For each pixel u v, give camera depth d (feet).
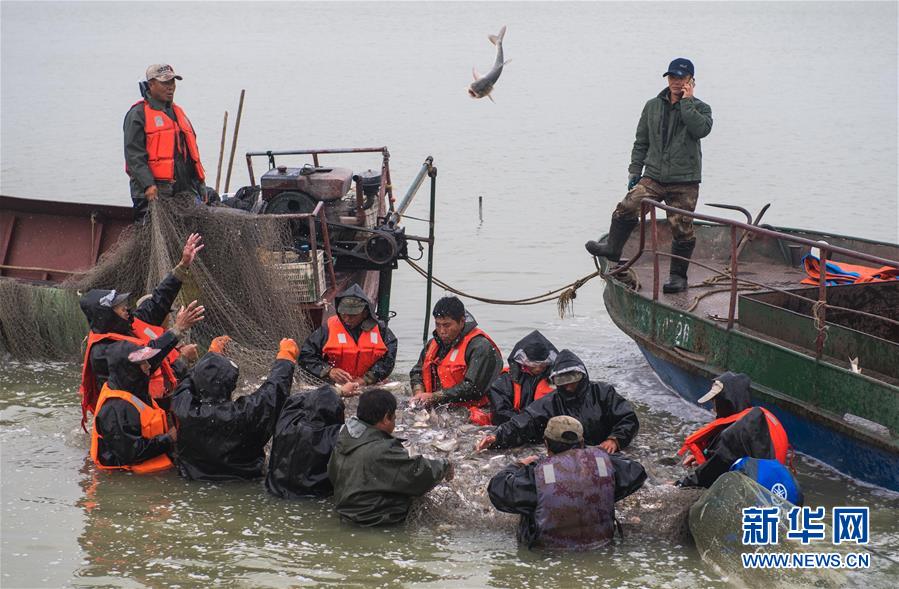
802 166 99.71
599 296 50.88
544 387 29.25
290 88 196.34
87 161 99.25
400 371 38.17
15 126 131.23
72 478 27.20
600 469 23.49
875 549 23.21
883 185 88.17
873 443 26.35
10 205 38.86
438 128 133.49
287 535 24.08
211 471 27.32
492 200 82.17
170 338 27.71
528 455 28.17
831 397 27.84
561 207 78.84
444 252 62.08
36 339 37.17
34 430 30.53
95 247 38.24
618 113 154.92
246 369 34.50
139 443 27.35
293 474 26.20
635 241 44.11
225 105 159.63
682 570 22.52
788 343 30.27
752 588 21.66
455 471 27.17
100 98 174.40
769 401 29.35
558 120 144.87
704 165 100.42
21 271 38.91
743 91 191.72
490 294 51.39
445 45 405.18
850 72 243.60
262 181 39.32
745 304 31.63
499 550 23.45
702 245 44.45
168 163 35.86
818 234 42.86
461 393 30.96
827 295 32.94
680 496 24.81
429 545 23.68
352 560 22.85
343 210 41.65
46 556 22.74
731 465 24.56
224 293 35.45
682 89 36.37
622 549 23.50
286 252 36.60
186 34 536.83
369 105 163.22
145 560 22.67
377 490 24.47
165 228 34.91
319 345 32.45
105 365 27.94
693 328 32.78
